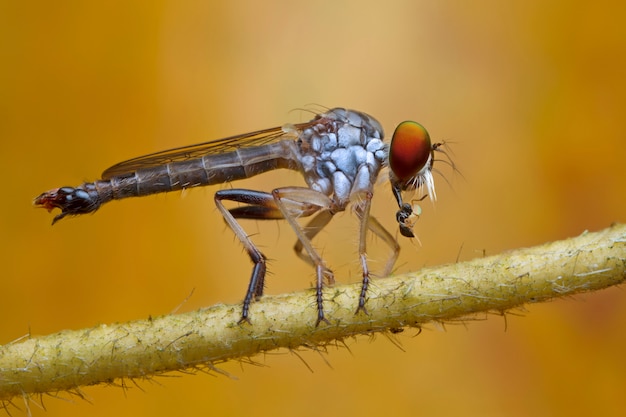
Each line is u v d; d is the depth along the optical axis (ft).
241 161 0.40
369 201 0.39
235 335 0.36
